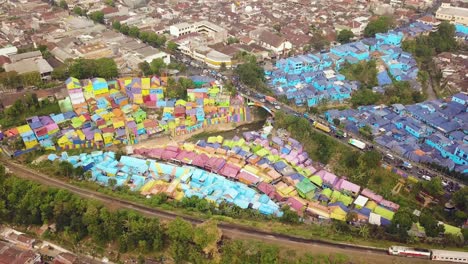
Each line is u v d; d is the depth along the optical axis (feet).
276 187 445.78
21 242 374.43
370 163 458.50
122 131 533.14
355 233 368.27
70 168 444.14
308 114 572.92
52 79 641.81
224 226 371.35
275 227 377.71
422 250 334.85
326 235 363.15
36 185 405.59
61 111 569.64
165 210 393.50
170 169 467.11
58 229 383.24
